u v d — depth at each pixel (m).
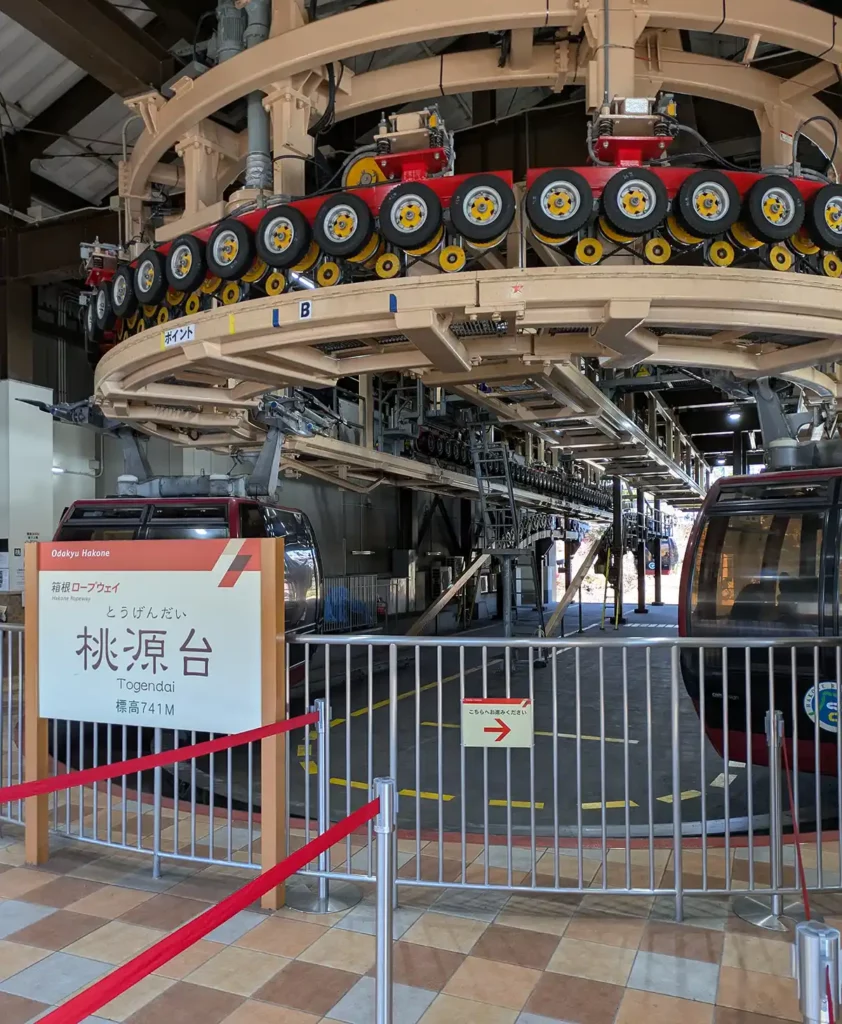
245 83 5.69
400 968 2.99
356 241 4.83
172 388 7.29
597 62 5.11
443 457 17.14
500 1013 2.69
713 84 6.02
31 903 3.55
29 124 11.80
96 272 7.28
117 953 3.10
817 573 5.66
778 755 3.42
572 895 3.63
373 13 5.25
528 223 5.28
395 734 3.53
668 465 17.30
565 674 12.72
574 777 6.72
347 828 2.17
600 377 14.06
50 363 14.49
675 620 23.84
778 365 6.17
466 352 5.86
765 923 3.32
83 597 3.97
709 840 4.43
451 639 3.47
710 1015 2.67
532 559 14.30
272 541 3.64
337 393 13.24
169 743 7.70
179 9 8.20
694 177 4.63
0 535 12.30
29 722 4.04
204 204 6.67
